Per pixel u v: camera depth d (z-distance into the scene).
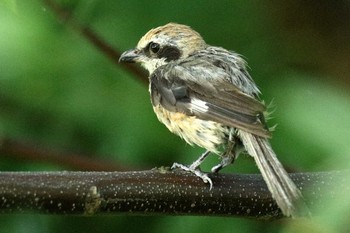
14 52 11.24
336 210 6.26
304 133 6.92
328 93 7.07
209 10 12.49
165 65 11.05
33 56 11.41
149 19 12.35
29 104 11.80
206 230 11.08
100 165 11.52
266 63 12.31
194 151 11.52
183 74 10.53
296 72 12.06
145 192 9.00
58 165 11.62
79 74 11.80
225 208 9.34
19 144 11.55
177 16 12.43
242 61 10.76
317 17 12.59
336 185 6.59
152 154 11.68
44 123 11.85
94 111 11.79
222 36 12.51
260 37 12.52
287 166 9.75
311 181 9.34
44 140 11.77
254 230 11.05
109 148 11.74
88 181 8.80
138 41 12.25
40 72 11.59
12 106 11.78
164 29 11.51
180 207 9.20
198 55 11.12
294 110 7.07
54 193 8.65
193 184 9.23
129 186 8.94
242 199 9.34
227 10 12.53
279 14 12.63
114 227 12.01
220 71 10.51
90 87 11.83
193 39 11.39
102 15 12.24
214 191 9.24
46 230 11.91
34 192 8.59
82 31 11.33
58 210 8.73
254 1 12.58
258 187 9.38
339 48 12.50
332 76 11.66
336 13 12.66
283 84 10.30
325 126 6.82
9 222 11.82
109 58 11.53
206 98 10.06
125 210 8.98
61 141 11.78
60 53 11.62
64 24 11.16
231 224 11.06
